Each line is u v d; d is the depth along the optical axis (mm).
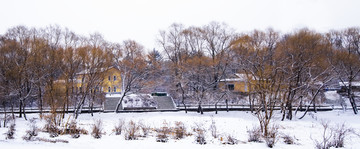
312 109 38781
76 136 13016
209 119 28766
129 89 35594
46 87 24250
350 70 35438
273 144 12453
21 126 18703
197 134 14352
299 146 12922
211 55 41375
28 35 35906
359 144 14578
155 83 37938
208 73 36656
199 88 37062
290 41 31672
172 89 38719
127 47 37438
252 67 32188
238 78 36969
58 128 14617
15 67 29219
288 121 28766
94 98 34250
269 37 34688
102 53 30859
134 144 11469
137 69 36125
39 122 22047
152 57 37656
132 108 37594
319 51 31266
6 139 11289
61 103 20562
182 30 43844
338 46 39531
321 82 33594
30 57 28891
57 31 43438
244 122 26562
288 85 28500
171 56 42969
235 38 38906
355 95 36750
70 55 28422
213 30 41625
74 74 30125
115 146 10766
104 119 28781
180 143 12320
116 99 40250
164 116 31281
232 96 36094
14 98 31688
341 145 13586
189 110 38250
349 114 34781
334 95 45625
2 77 29375
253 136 13891
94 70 30547
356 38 37906
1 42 35969
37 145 9820
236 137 15367
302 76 32000
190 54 42781
